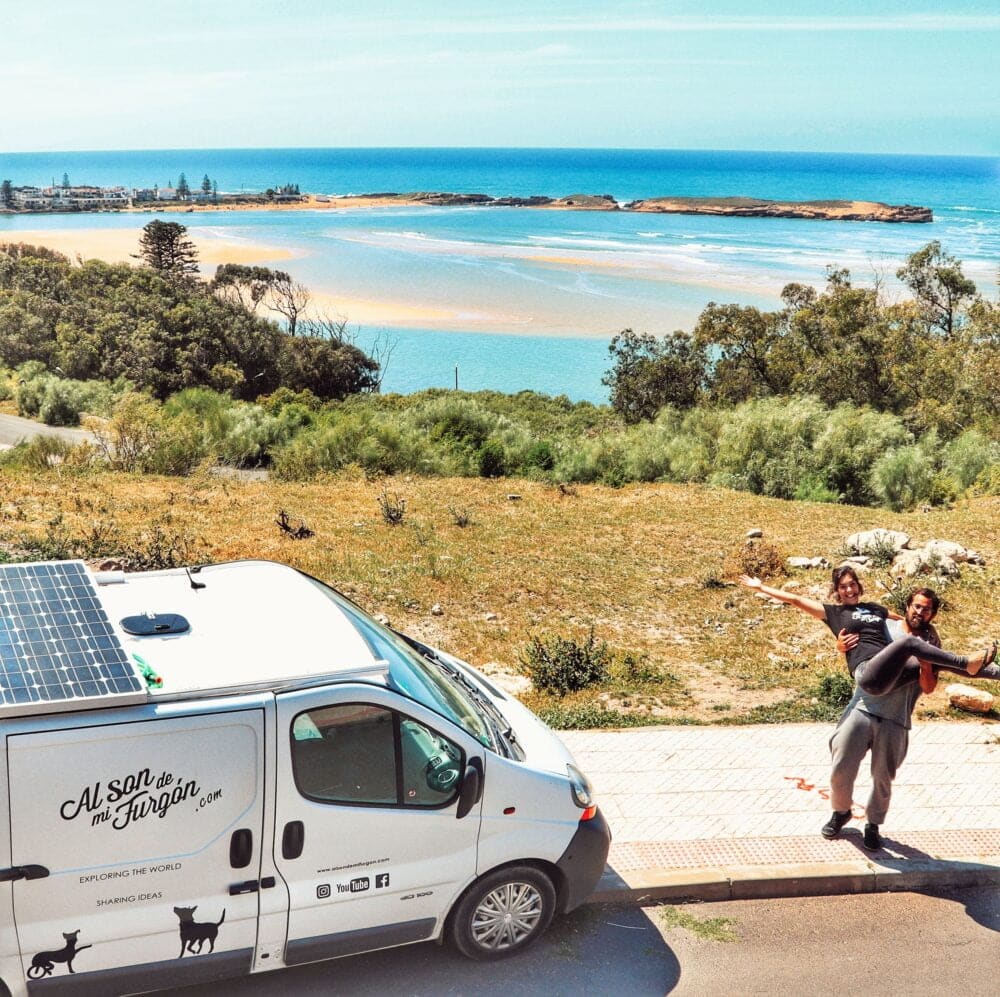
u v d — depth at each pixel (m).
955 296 47.88
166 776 4.49
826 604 6.94
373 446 29.05
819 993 5.42
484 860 5.27
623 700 9.92
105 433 28.30
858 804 7.46
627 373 58.25
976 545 18.20
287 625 5.28
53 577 5.25
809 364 48.28
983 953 5.84
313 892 4.89
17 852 4.27
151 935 4.60
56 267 93.44
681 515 21.42
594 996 5.30
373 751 4.99
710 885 6.28
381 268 162.00
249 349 80.56
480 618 13.31
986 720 9.30
